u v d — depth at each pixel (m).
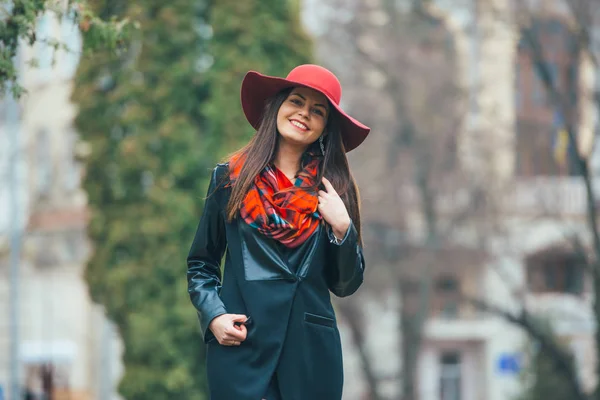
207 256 5.84
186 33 25.30
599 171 35.12
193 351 25.11
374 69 35.78
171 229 24.98
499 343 45.94
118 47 9.27
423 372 46.00
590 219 27.44
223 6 25.36
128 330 25.06
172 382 24.66
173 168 25.05
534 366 38.06
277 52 25.73
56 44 8.91
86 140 25.39
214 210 5.74
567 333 43.38
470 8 33.84
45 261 43.47
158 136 25.09
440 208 35.66
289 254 5.57
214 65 25.34
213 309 5.56
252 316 5.49
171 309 24.89
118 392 25.09
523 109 39.59
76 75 25.17
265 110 5.82
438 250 35.06
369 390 38.50
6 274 43.31
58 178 43.28
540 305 42.97
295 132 5.68
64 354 42.59
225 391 5.52
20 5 8.41
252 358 5.50
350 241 5.57
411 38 35.69
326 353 5.58
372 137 35.28
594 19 27.72
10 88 8.53
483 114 35.88
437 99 35.09
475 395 46.16
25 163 42.56
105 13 21.30
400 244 35.50
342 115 5.74
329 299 5.69
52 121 43.47
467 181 34.47
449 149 34.88
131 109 25.00
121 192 25.12
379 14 35.62
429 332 44.97
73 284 43.41
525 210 35.75
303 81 5.71
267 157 5.65
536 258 42.69
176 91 25.28
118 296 25.05
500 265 39.28
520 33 28.98
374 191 35.03
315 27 35.91
